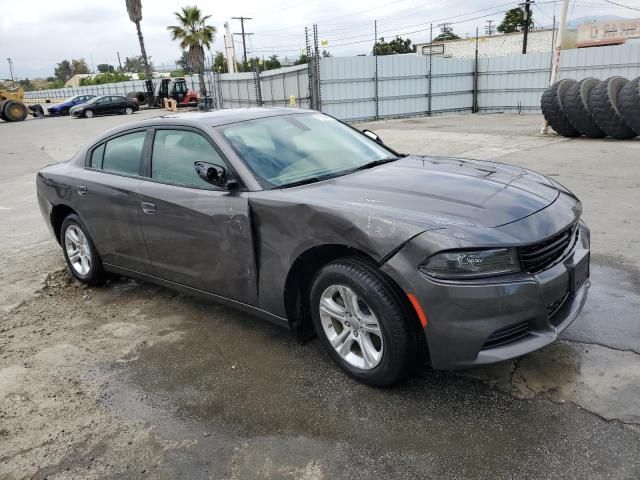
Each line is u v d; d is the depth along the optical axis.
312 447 2.56
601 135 13.20
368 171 3.54
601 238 5.25
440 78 26.25
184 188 3.65
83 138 20.45
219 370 3.34
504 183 3.18
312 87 23.27
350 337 3.02
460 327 2.52
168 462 2.55
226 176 3.36
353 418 2.74
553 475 2.25
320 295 3.05
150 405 3.03
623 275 4.29
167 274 3.98
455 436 2.54
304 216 2.96
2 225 7.69
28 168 13.55
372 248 2.66
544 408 2.69
